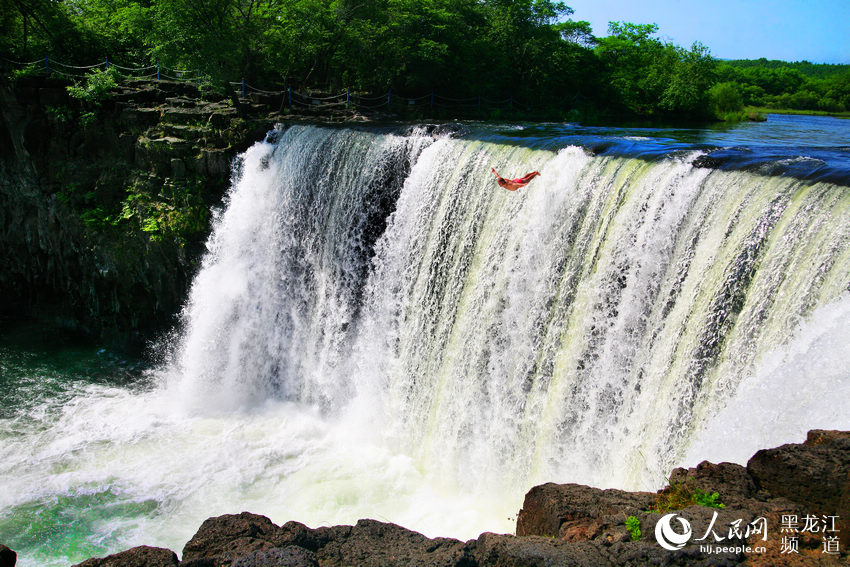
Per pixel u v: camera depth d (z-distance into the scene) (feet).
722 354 43.50
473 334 62.03
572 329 53.88
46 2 109.81
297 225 83.87
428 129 77.20
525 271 58.39
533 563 28.66
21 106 93.91
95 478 62.34
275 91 109.19
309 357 80.69
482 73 126.93
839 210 39.50
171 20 97.40
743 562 26.81
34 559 51.98
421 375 67.31
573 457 52.03
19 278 102.47
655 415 46.55
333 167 80.12
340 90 119.34
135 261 89.76
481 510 56.80
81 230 92.27
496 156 63.52
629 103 133.28
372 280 75.00
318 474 63.21
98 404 77.92
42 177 95.14
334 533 35.17
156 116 92.53
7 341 93.61
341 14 111.14
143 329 92.84
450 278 65.77
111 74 97.09
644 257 49.80
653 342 48.37
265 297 85.20
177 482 62.03
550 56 130.82
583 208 55.57
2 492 59.72
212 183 89.66
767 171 45.75
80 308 97.40
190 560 31.55
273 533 35.01
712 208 46.75
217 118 91.15
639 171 51.96
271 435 71.61
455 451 61.21
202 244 88.63
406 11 117.70
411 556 31.86
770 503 30.22
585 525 32.35
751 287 43.01
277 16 109.50
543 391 55.36
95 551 52.85
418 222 70.23
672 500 32.01
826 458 30.07
